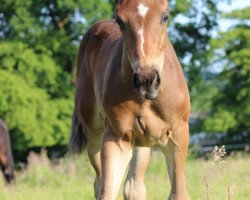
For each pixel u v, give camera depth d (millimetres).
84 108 7215
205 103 31609
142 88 5289
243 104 30094
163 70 5727
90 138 7359
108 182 5855
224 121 29844
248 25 31953
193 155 17906
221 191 7828
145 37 5320
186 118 5992
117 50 6031
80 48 7715
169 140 6000
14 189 12055
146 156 6613
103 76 6348
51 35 28719
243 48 30984
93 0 28188
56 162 19250
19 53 27766
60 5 27828
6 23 29719
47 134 27109
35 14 29328
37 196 10086
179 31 32062
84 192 10398
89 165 15148
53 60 28406
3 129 18312
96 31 7391
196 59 31125
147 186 9625
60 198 9680
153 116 5816
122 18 5410
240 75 30719
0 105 26750
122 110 5805
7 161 18109
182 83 5922
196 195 8086
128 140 5957
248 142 31203
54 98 28375
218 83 32219
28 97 26938
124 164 5992
